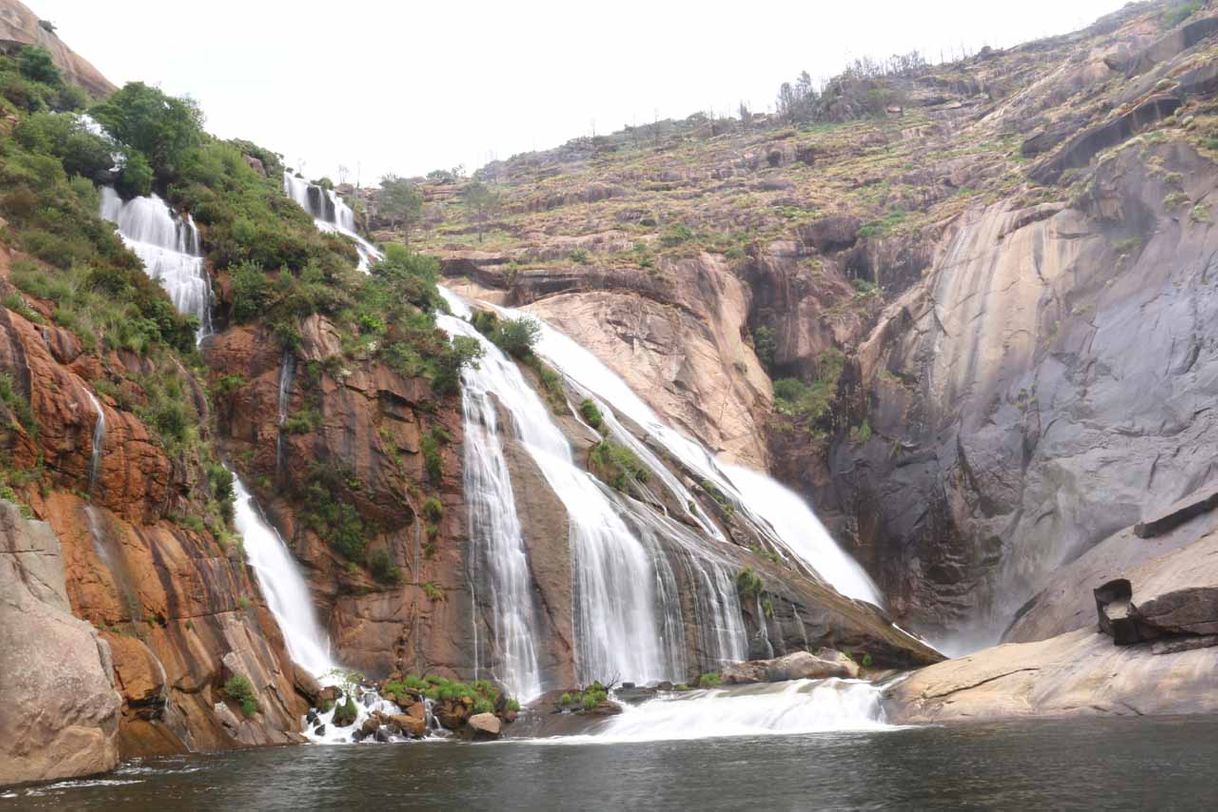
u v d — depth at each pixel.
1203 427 50.66
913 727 30.09
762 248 86.00
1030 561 54.12
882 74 157.50
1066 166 76.00
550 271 80.44
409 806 18.53
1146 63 89.69
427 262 62.91
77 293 35.31
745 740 28.50
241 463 40.81
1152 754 21.30
